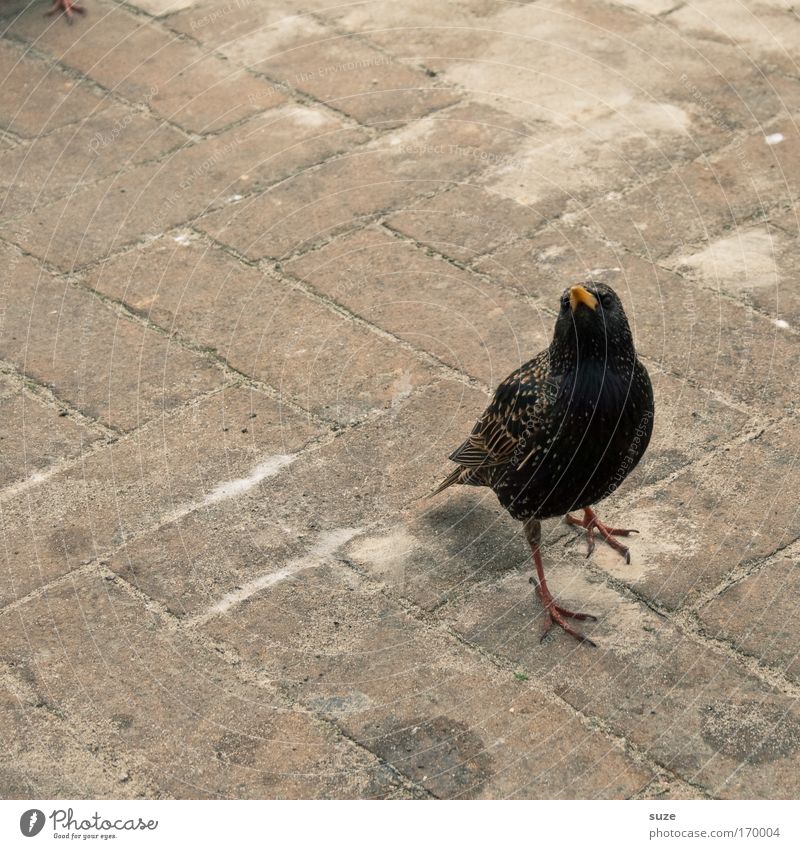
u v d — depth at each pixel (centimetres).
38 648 467
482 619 472
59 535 515
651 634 462
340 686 449
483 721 434
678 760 418
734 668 447
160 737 435
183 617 479
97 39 865
